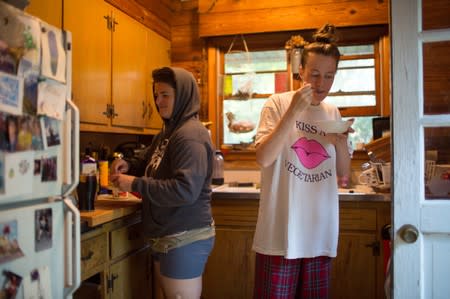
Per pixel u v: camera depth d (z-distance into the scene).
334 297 2.27
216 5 2.92
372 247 2.22
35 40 0.98
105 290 1.61
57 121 1.08
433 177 1.21
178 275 1.56
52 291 1.06
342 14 2.71
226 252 2.41
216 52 3.04
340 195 2.22
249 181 2.94
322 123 1.44
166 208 1.57
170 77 1.62
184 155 1.50
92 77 2.07
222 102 3.04
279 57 2.96
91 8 2.06
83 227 1.42
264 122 1.50
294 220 1.42
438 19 1.17
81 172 1.70
